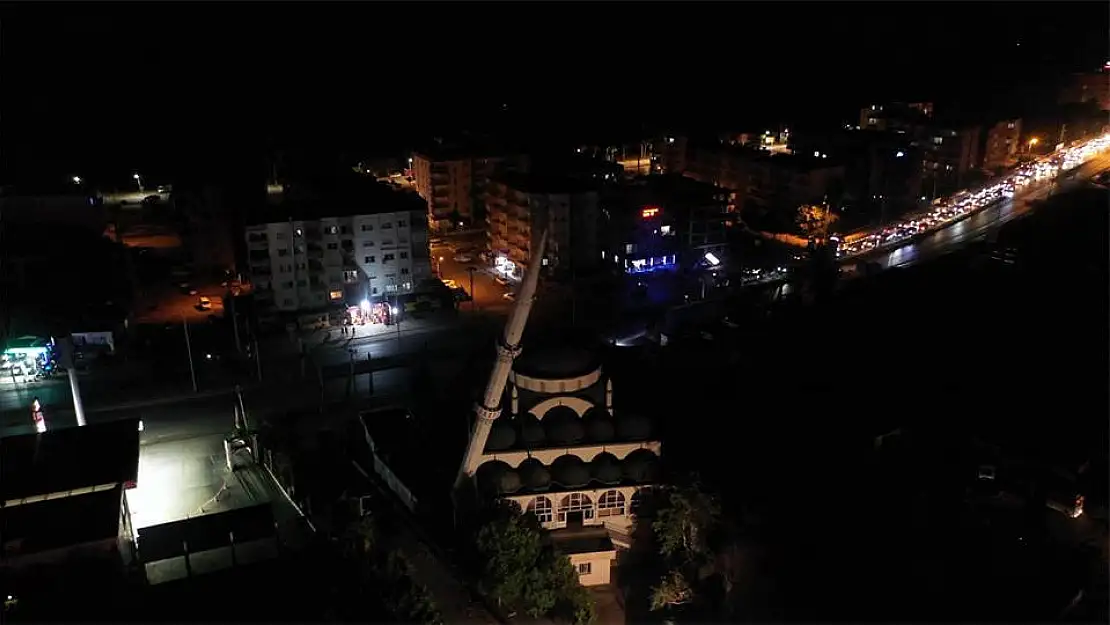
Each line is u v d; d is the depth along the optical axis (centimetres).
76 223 11912
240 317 9875
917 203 14125
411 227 10256
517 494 5688
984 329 9662
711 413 7919
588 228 11112
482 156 13625
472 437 5753
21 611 4947
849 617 5425
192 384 8369
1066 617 5412
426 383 8369
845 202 13762
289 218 9675
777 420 7775
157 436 7456
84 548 5344
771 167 13438
